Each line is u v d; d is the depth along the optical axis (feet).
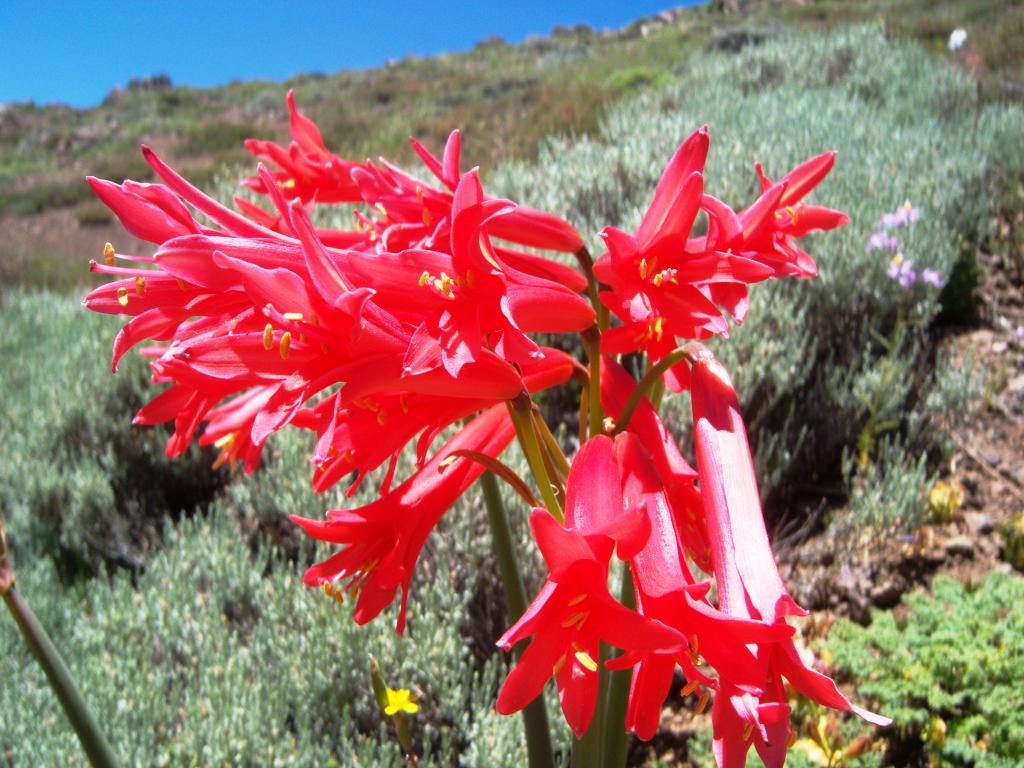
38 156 86.48
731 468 4.67
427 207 5.93
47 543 14.28
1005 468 13.44
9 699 10.27
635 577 4.31
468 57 113.19
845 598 11.47
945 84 29.58
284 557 12.87
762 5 93.97
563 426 14.16
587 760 5.23
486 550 11.27
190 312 4.88
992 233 19.54
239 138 76.54
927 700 9.57
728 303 5.33
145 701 10.06
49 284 38.60
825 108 25.35
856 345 15.24
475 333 4.40
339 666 10.27
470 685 10.55
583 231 17.04
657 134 23.80
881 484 12.59
